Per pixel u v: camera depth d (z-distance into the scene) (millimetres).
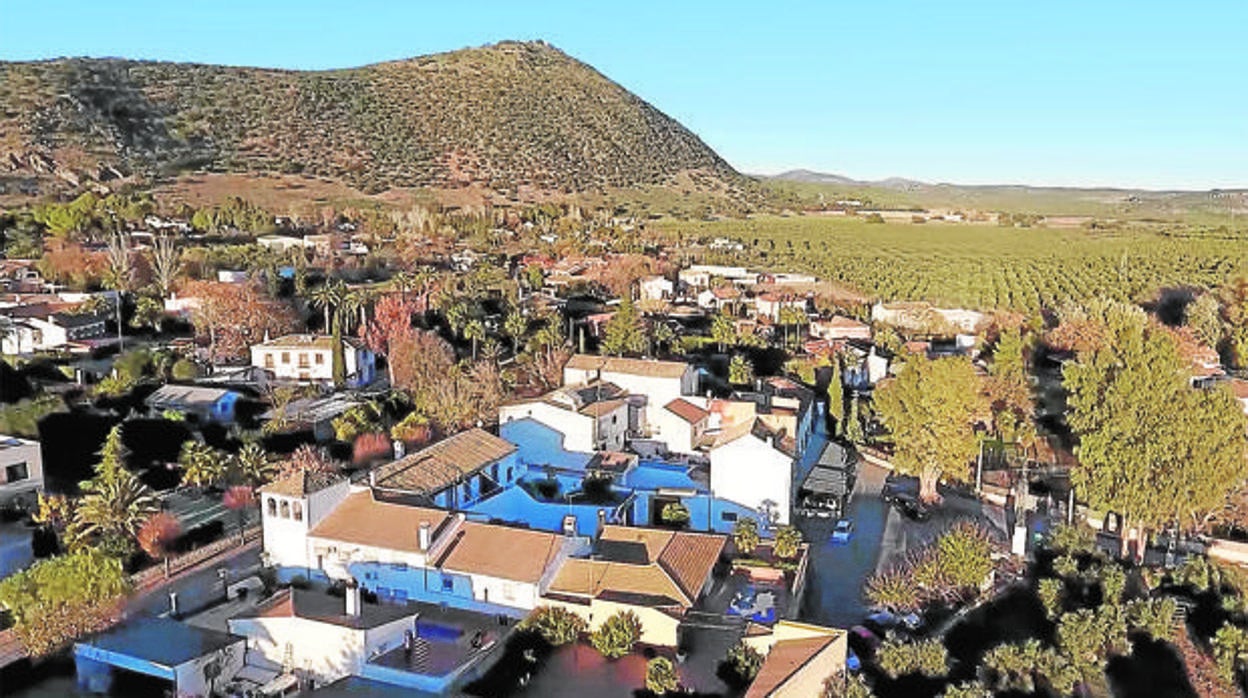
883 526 82625
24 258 167875
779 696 47781
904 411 88938
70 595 54844
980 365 128750
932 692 53594
